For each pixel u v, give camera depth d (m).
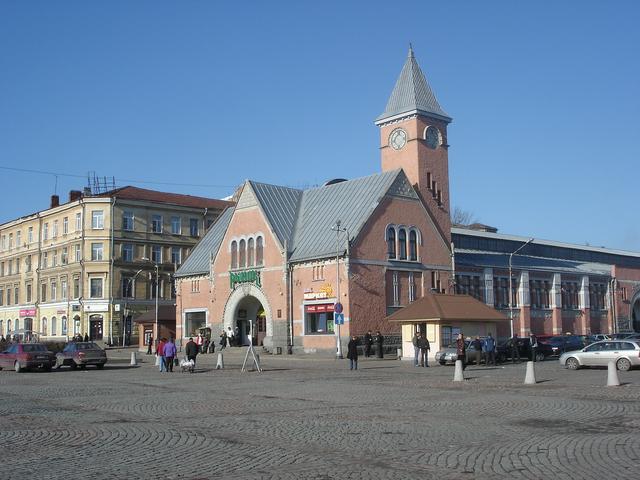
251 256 58.94
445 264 58.78
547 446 12.84
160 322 69.31
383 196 54.25
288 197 61.78
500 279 67.19
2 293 95.94
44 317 85.44
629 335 55.78
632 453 12.03
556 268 75.75
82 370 41.19
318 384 27.77
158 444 13.46
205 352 60.09
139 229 81.06
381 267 53.22
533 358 45.47
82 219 79.25
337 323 47.28
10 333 86.94
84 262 78.19
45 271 85.88
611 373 25.28
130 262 79.50
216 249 63.06
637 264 103.62
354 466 11.22
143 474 10.80
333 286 51.72
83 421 16.95
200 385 28.09
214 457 12.10
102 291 78.00
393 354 52.41
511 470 10.81
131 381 30.89
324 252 52.69
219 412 18.58
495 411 18.14
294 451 12.59
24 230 91.81
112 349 72.06
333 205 58.03
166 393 24.55
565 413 17.56
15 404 21.09
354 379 30.34
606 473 10.52
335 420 16.64
